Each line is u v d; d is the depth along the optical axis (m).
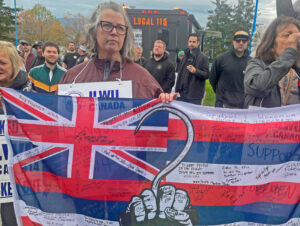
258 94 2.40
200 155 2.07
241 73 4.41
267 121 2.08
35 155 2.02
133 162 2.06
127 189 2.06
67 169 2.03
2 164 2.24
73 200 2.04
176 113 2.06
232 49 4.49
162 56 5.49
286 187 2.09
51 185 2.03
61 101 2.03
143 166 2.06
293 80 2.47
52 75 4.36
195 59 5.15
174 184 2.08
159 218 2.08
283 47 2.36
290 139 2.07
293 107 2.09
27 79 2.56
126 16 2.19
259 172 2.08
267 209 2.09
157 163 2.07
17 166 2.00
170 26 8.27
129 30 2.21
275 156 2.08
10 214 2.28
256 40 2.75
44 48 4.30
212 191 2.08
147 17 8.25
